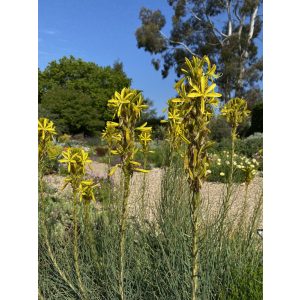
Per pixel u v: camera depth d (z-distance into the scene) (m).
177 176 3.17
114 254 2.41
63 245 2.77
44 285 2.39
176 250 2.51
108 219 2.84
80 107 19.55
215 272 2.37
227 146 10.35
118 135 1.86
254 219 2.99
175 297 2.25
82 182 2.17
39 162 2.25
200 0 20.22
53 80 24.38
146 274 2.47
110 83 24.56
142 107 1.82
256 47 19.95
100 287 2.41
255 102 18.34
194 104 1.58
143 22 21.58
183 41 20.98
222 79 18.50
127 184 1.92
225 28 20.77
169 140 3.03
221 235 2.61
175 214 2.88
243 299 2.20
